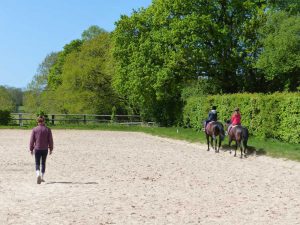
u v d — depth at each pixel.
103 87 72.56
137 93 53.56
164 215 11.83
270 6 46.41
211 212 12.20
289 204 13.24
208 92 50.66
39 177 16.52
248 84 48.56
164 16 48.00
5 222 11.03
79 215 11.80
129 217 11.59
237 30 47.31
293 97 29.53
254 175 19.09
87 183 16.92
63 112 75.88
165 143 35.66
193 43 46.09
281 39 39.34
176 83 50.34
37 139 16.81
